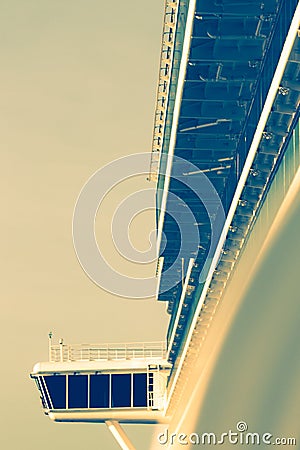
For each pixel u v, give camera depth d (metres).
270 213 108.06
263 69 118.19
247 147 128.38
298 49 92.88
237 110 131.62
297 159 95.81
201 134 137.50
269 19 114.06
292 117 98.50
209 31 117.19
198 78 124.56
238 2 113.44
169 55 138.38
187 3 118.62
